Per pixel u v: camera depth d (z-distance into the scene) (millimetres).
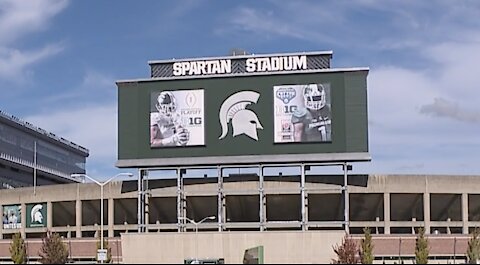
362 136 79438
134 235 78000
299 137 80375
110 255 83812
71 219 98875
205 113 82312
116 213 93250
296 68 82062
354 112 79875
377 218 88375
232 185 83562
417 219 89625
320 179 83062
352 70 80375
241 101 81812
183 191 83062
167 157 82312
